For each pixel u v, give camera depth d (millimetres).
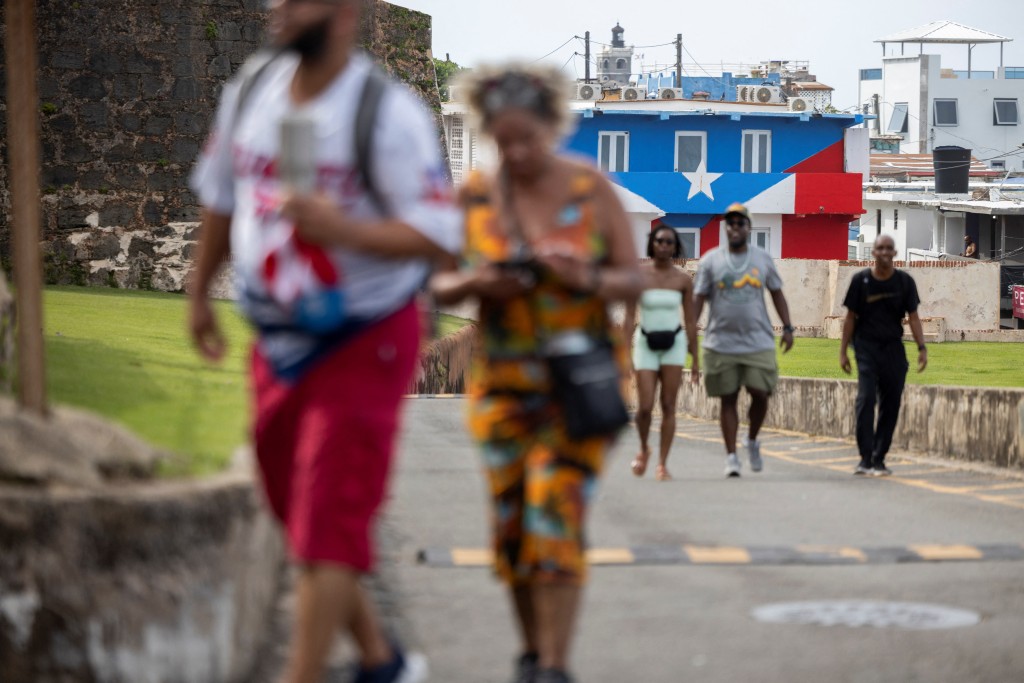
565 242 13062
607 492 28016
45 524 11773
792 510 25719
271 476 11867
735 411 32125
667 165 145625
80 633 11766
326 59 11266
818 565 20328
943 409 37188
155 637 11984
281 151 10805
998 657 15469
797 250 145875
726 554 20844
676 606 17609
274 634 15016
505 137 12898
